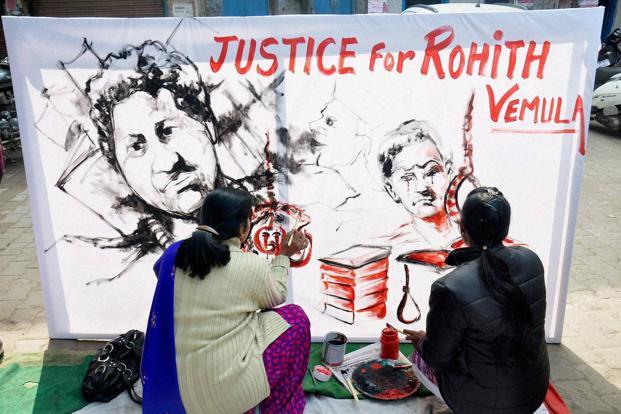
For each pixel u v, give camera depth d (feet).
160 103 9.01
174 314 6.35
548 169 9.14
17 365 9.43
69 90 8.95
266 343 6.66
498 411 6.65
